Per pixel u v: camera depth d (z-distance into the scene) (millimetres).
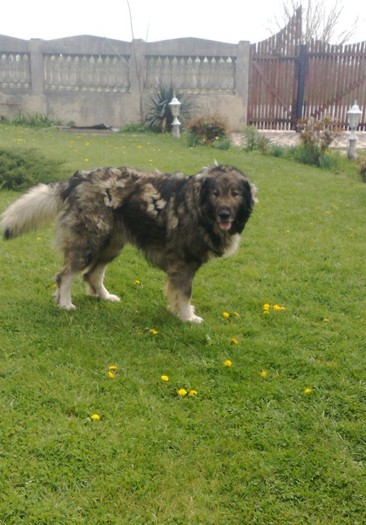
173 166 9227
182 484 2357
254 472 2439
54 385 2980
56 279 3959
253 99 15328
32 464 2387
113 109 15164
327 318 4012
